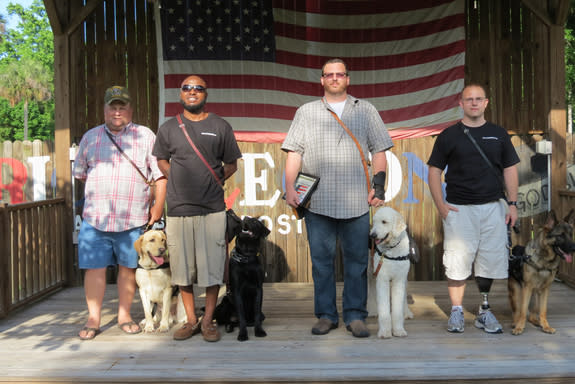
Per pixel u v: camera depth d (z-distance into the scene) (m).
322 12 5.71
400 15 5.67
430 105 5.66
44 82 34.22
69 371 2.94
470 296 4.82
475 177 3.52
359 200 3.51
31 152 6.44
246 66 5.69
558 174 5.56
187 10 5.64
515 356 3.09
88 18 5.71
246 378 2.82
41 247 5.09
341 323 3.92
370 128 3.61
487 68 5.73
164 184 3.71
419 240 5.72
